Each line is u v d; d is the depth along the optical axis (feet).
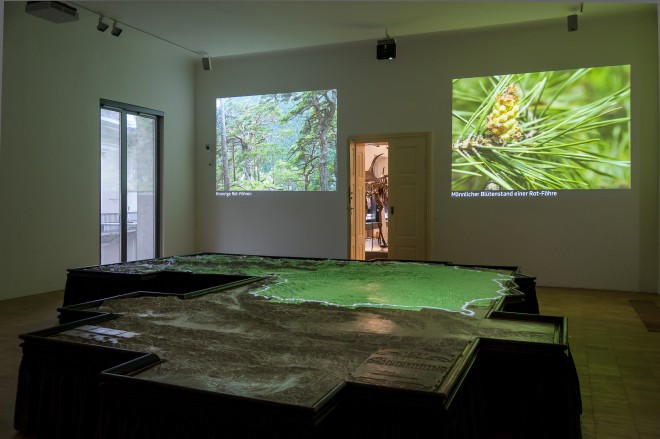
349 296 11.01
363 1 20.24
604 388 10.74
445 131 25.57
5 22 19.99
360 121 27.09
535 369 7.39
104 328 8.36
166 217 28.55
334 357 6.82
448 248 25.61
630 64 22.48
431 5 20.67
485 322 8.73
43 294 21.29
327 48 27.30
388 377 5.96
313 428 5.05
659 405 9.82
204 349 7.18
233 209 29.94
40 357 7.86
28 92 20.98
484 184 24.94
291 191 28.66
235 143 29.84
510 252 24.54
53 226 22.11
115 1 20.22
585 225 23.32
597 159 23.06
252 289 11.86
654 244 22.30
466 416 6.61
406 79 26.17
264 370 6.27
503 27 24.13
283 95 28.66
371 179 41.63
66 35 22.62
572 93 23.40
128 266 16.07
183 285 14.24
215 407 5.48
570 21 21.58
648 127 22.30
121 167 25.85
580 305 19.42
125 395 5.94
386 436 5.62
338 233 27.71
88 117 23.73
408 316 9.14
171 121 28.84
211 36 24.68
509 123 24.45
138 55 26.50
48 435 7.77
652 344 14.05
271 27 23.34
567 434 7.14
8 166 20.22
